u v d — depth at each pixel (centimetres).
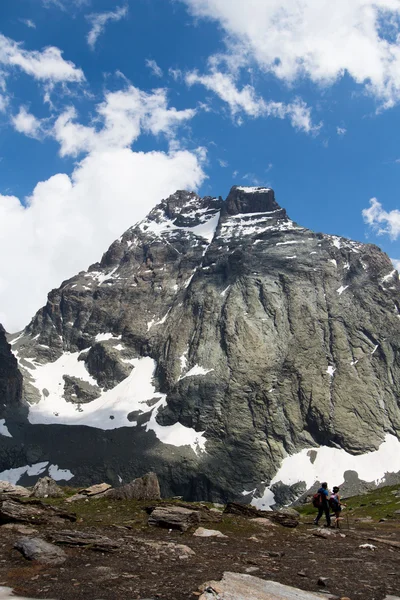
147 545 2508
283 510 4684
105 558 2206
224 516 3734
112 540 2473
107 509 3816
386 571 2167
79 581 1822
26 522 2952
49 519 3052
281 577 1986
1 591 1680
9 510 3038
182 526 3089
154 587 1753
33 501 3303
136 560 2189
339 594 1756
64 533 2516
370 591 1805
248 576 1844
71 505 4047
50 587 1739
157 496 4425
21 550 2217
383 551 2756
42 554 2147
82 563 2105
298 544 2931
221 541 2845
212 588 1648
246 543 2844
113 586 1758
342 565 2277
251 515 3950
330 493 4019
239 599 1571
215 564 2175
